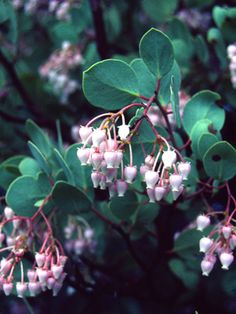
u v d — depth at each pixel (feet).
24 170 1.26
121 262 1.66
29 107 1.83
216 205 1.36
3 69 2.00
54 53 1.88
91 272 1.42
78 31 1.87
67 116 1.93
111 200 1.19
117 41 1.91
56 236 1.23
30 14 2.07
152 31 0.97
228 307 1.75
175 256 1.45
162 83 1.06
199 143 1.08
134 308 1.80
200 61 1.58
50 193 1.16
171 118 1.30
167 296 1.68
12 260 1.09
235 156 1.05
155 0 1.73
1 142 1.87
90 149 0.93
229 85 1.50
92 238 1.46
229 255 1.01
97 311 1.73
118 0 1.94
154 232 1.38
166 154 0.94
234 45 1.40
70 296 1.78
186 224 1.55
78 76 1.90
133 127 1.02
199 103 1.16
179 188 0.96
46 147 1.27
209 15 1.84
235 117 1.49
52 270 1.05
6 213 1.17
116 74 0.99
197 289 1.67
